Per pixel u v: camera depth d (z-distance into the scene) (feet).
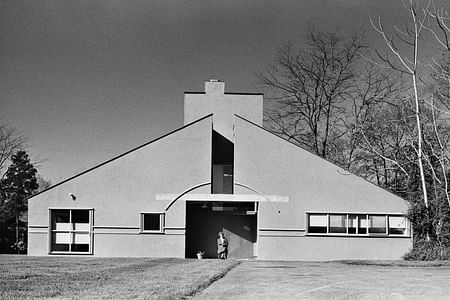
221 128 131.54
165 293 49.70
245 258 119.75
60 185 114.21
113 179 114.52
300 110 170.91
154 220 114.21
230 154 129.59
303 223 114.73
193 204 120.16
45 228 113.50
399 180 152.15
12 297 46.06
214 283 60.39
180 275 66.13
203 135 115.65
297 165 115.65
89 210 113.80
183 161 115.03
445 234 114.21
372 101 165.89
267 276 69.51
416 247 113.39
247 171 115.65
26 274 62.18
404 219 114.93
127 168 114.73
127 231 113.60
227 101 132.67
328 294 52.85
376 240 114.32
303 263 100.83
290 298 49.85
